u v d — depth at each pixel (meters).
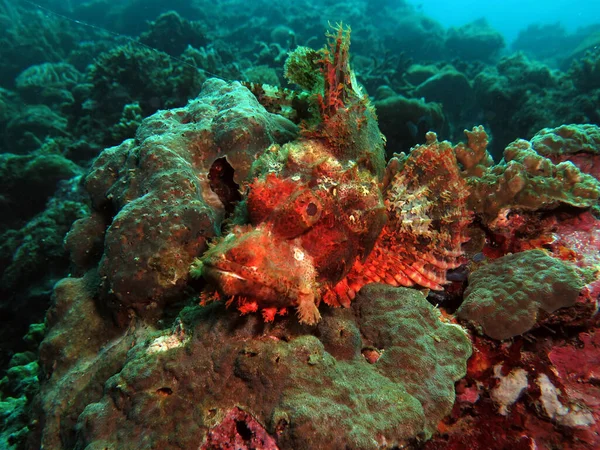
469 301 0.34
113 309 0.34
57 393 0.32
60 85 1.92
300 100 0.47
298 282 0.25
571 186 0.40
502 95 1.77
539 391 0.33
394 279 0.36
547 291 0.33
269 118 0.46
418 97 1.92
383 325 0.31
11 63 2.21
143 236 0.33
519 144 0.43
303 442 0.23
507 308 0.32
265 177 0.27
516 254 0.37
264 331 0.28
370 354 0.31
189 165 0.37
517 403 0.33
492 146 1.87
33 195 1.09
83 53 2.34
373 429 0.24
